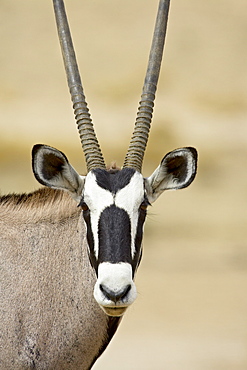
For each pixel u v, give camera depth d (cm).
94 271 3114
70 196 3200
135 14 15200
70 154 10844
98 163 3128
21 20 14712
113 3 15450
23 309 3153
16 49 13950
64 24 3309
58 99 12488
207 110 12794
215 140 11850
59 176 3062
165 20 3362
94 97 12756
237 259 8375
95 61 13812
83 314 3164
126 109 12400
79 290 3164
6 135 10988
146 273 7794
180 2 15838
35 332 3148
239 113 12838
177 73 13888
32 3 15125
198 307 6694
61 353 3170
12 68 13400
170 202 10144
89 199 2975
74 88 3222
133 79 13325
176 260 8312
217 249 8750
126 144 11256
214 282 7512
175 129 11969
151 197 3112
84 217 3006
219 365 5309
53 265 3189
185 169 3119
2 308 3145
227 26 15375
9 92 12581
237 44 14888
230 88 13500
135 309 6594
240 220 9631
